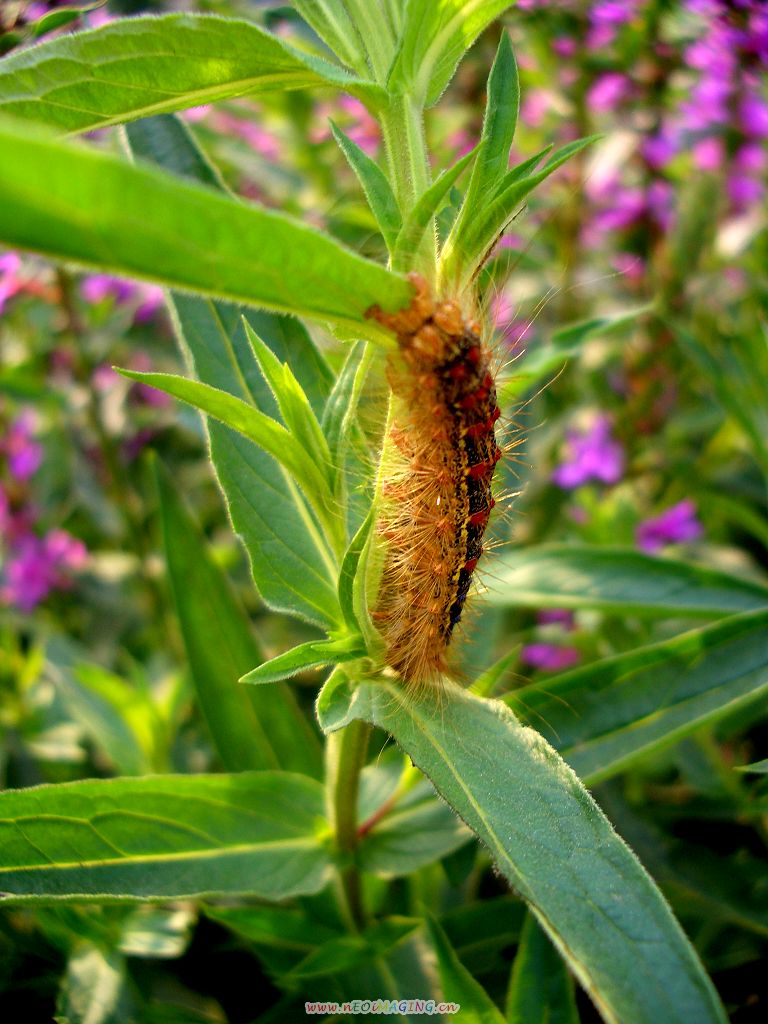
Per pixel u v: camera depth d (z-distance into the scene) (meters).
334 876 0.15
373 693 0.12
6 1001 0.16
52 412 0.29
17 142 0.06
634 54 0.27
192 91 0.11
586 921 0.09
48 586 0.28
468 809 0.10
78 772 0.23
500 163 0.11
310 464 0.11
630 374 0.28
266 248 0.07
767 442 0.22
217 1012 0.17
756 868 0.17
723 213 0.29
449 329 0.10
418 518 0.11
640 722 0.14
